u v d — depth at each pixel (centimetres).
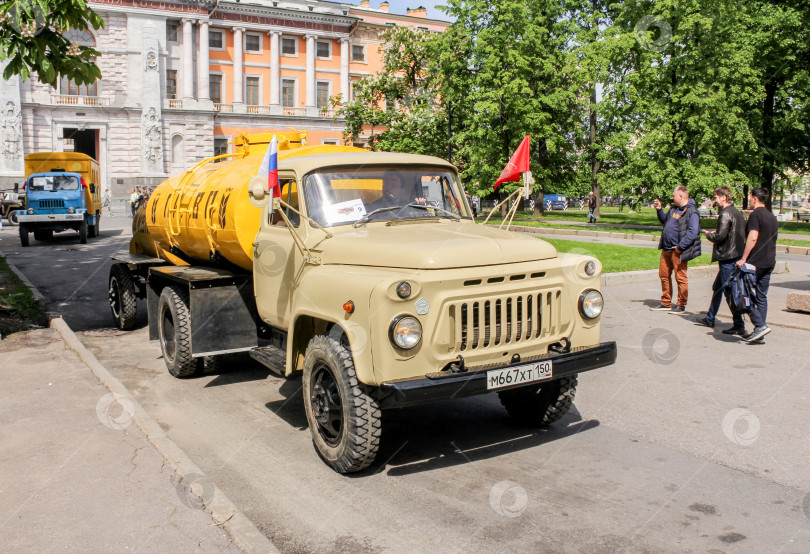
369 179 559
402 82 4438
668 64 2783
